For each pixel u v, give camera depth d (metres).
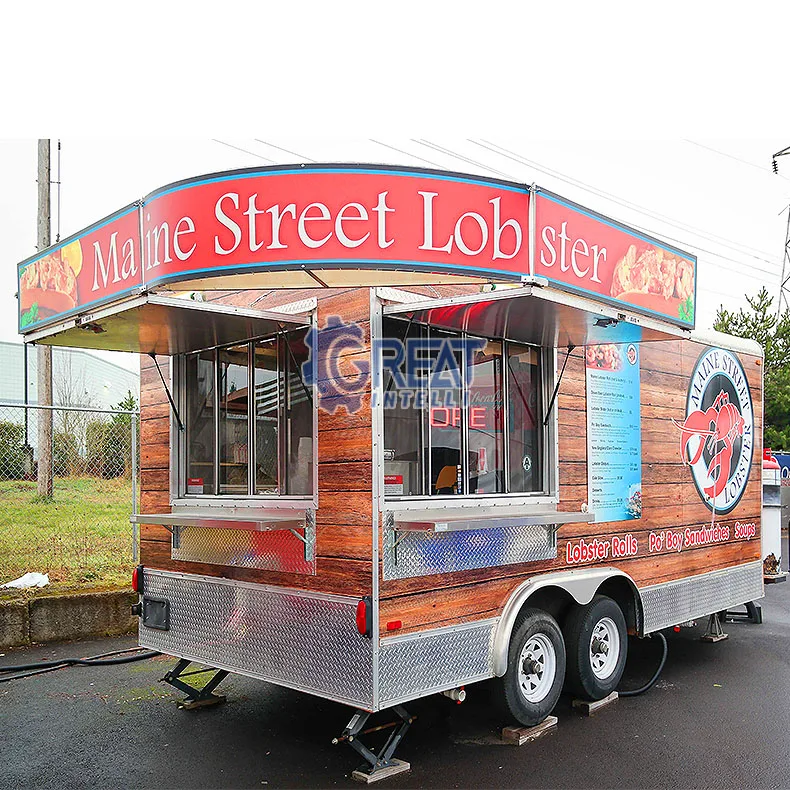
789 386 22.66
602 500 5.89
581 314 4.50
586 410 5.81
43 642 7.41
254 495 5.07
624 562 6.07
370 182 3.85
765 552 8.61
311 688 4.48
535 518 4.86
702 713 5.55
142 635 5.77
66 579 8.32
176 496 5.61
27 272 5.21
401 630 4.31
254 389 5.16
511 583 5.03
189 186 3.97
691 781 4.36
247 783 4.30
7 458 9.70
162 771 4.47
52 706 5.62
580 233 4.34
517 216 4.01
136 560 8.66
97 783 4.30
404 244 3.85
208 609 5.22
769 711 5.60
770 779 4.39
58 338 5.14
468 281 4.20
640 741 4.98
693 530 6.95
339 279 4.14
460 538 4.70
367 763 4.57
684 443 6.89
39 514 9.77
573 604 5.63
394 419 4.53
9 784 4.29
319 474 4.54
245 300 5.34
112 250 4.40
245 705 5.66
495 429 5.20
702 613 7.01
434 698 5.78
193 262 3.95
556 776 4.41
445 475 4.81
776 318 24.12
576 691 5.57
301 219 3.85
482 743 4.92
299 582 4.60
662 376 6.66
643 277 4.86
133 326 4.76
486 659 4.80
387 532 4.28
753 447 7.99
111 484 10.03
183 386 5.72
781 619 9.03
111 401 12.52
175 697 5.84
